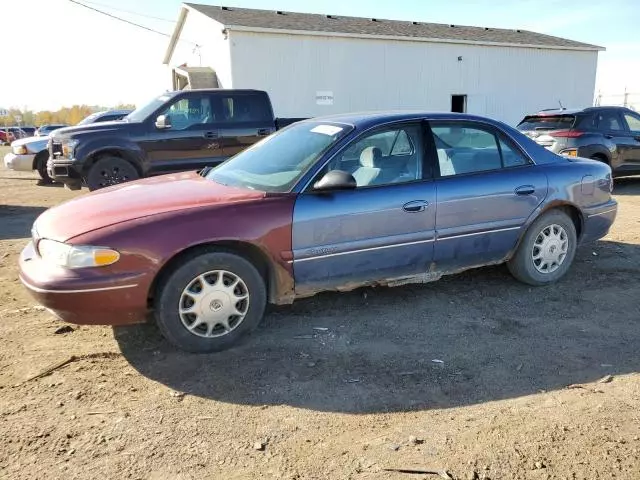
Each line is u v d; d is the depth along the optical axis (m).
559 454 2.53
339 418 2.84
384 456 2.52
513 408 2.92
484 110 20.72
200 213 3.44
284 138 4.48
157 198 3.71
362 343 3.70
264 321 4.04
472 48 19.91
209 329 3.52
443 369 3.35
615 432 2.69
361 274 3.93
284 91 16.67
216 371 3.32
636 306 4.36
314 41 16.84
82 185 8.86
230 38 15.66
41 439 2.64
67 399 3.00
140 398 3.02
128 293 3.25
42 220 3.67
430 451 2.56
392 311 4.24
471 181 4.24
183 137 8.95
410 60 18.70
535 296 4.57
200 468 2.44
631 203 9.06
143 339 3.75
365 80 17.98
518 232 4.50
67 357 3.49
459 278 5.00
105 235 3.22
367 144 3.98
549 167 4.64
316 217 3.67
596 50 22.70
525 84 21.44
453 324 4.01
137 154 8.67
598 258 5.67
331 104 17.53
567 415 2.85
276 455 2.54
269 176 3.95
